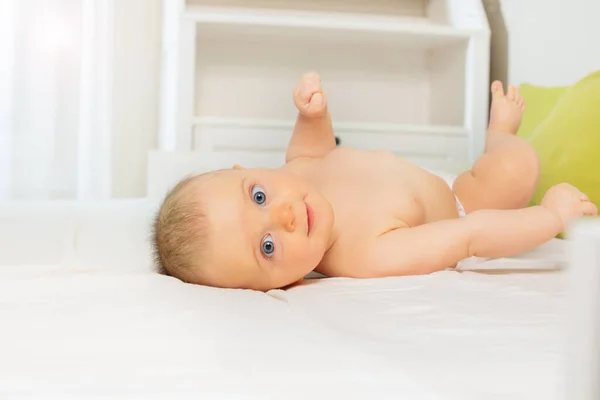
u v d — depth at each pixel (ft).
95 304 2.39
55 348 1.80
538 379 1.51
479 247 3.35
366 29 6.99
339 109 8.19
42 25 7.48
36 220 4.32
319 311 2.38
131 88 7.80
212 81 7.89
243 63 7.94
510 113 4.42
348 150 4.22
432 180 4.04
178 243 3.28
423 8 8.30
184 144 6.61
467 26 7.34
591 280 0.81
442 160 6.98
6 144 7.45
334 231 3.54
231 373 1.57
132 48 7.77
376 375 1.53
